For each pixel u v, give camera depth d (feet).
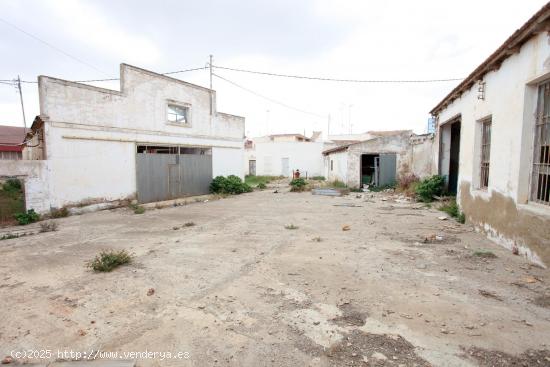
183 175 49.73
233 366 8.34
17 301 12.48
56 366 8.48
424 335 9.53
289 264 16.17
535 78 15.58
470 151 25.55
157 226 27.37
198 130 52.31
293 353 8.83
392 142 60.23
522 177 16.93
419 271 14.79
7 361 8.69
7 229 27.61
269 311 11.25
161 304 11.96
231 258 17.40
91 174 37.17
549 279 13.55
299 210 35.22
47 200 32.94
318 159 112.98
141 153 43.21
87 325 10.54
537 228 15.29
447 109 35.73
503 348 8.82
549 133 15.51
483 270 14.78
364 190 58.75
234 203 42.57
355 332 9.80
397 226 25.18
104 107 38.34
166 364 8.47
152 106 44.39
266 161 115.96
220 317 10.89
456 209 29.22
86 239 22.97
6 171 30.07
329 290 12.88
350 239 21.15
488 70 21.27
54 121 33.55
